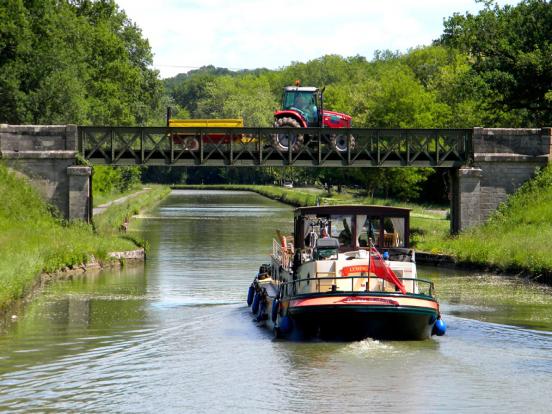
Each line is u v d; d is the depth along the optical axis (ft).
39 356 80.07
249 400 65.62
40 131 183.01
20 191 177.68
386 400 65.46
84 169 180.34
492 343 84.43
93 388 69.00
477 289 127.75
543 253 145.07
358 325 83.10
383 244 93.20
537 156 191.93
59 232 164.86
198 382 70.54
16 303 110.52
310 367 74.79
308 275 88.63
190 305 110.73
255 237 214.48
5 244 138.51
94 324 96.73
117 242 168.45
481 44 237.25
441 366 74.95
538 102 237.04
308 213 93.40
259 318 98.22
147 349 82.94
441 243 177.47
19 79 254.47
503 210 189.88
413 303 82.74
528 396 66.49
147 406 64.39
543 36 233.55
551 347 82.69
